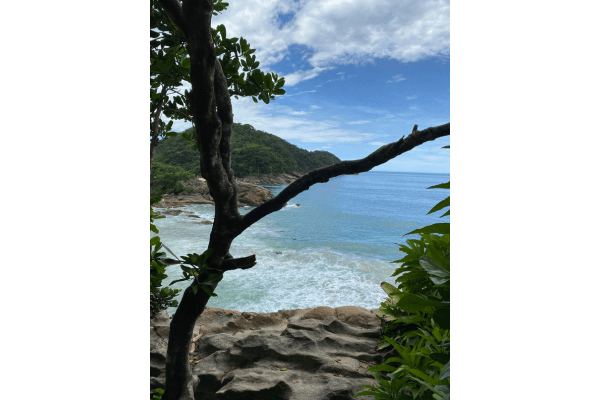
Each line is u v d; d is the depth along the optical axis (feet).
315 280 38.32
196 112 4.24
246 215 5.03
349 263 47.09
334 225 87.45
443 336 4.74
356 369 9.55
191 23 3.67
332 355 10.33
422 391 4.50
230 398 8.54
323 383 8.89
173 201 124.98
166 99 6.91
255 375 9.16
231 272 41.06
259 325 12.84
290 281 37.73
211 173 4.71
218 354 10.48
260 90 6.01
